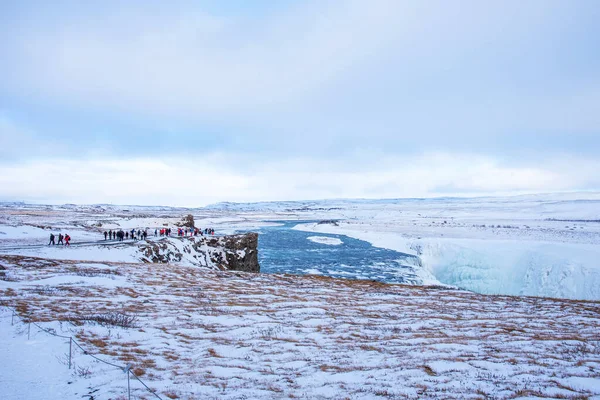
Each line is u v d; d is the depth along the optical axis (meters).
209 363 9.94
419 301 21.33
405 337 13.05
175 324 14.09
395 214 168.62
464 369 9.34
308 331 13.81
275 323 14.99
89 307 15.59
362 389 7.93
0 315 13.37
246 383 8.40
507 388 7.84
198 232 59.09
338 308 18.58
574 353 10.90
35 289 18.30
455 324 15.30
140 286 21.47
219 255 43.97
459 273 41.06
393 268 44.50
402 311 18.16
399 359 10.33
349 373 9.14
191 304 18.03
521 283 36.03
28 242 40.03
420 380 8.50
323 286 26.55
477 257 42.88
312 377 8.85
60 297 17.06
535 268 35.97
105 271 25.00
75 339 11.16
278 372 9.27
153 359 10.05
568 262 33.78
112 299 17.66
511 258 40.16
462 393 7.57
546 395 7.36
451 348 11.50
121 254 33.50
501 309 19.20
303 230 98.44
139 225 72.50
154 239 42.09
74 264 26.64
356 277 39.59
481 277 39.38
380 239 69.62
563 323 15.73
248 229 101.69
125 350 10.64
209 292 21.56
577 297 30.66
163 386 8.04
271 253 56.72
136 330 12.84
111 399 7.14
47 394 7.23
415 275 41.03
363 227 97.56
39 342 10.66
